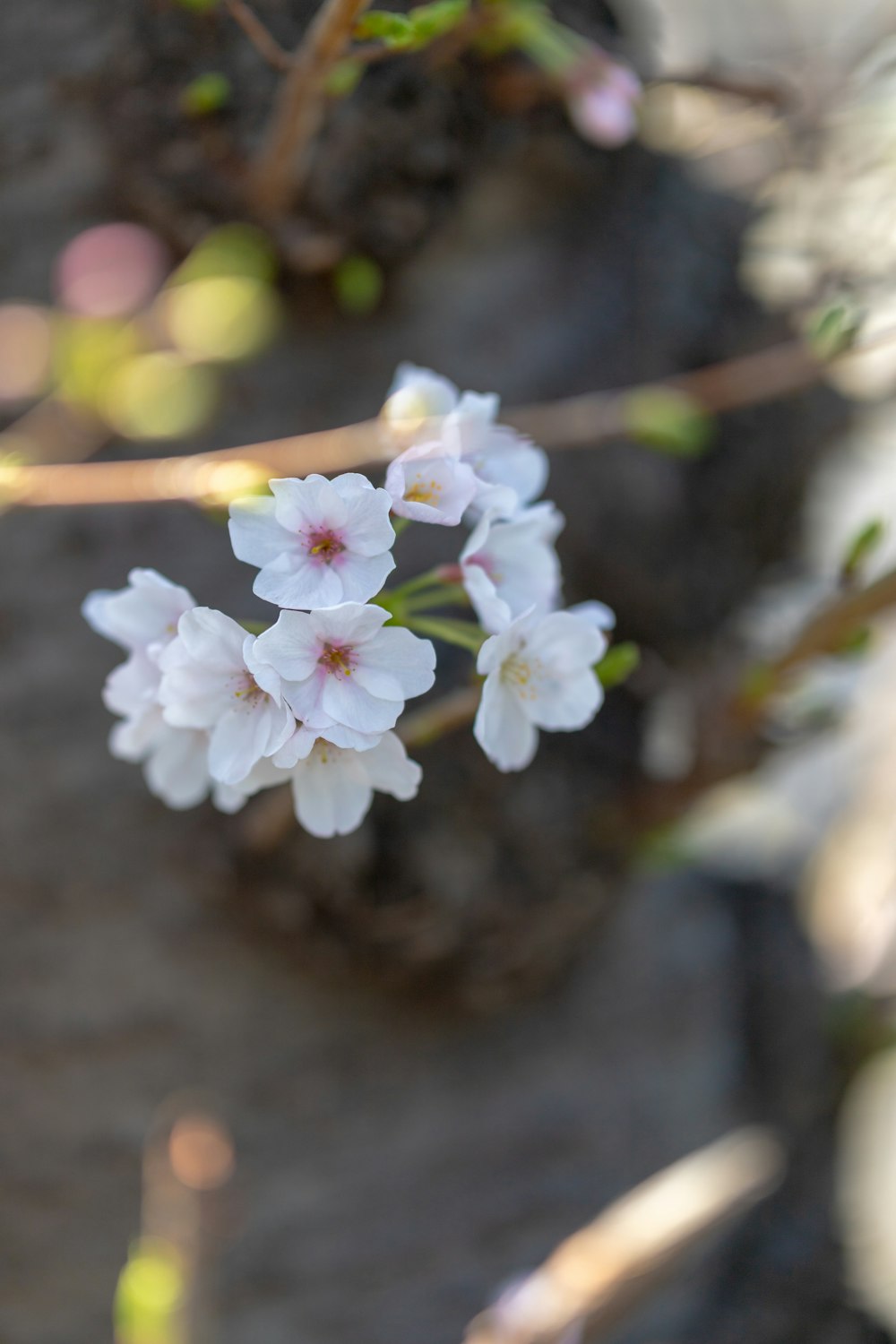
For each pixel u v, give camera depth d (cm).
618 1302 72
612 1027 98
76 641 83
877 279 86
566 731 84
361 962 84
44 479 73
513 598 66
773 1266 102
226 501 70
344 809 64
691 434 80
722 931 113
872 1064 114
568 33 81
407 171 81
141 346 85
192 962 84
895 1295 111
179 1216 72
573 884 83
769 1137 104
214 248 82
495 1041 92
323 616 61
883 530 73
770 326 91
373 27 69
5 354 85
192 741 67
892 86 90
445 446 63
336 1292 86
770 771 96
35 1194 85
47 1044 84
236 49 79
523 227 88
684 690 92
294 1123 86
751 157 97
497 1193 91
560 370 87
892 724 124
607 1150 94
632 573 89
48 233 84
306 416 85
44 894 83
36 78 82
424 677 62
